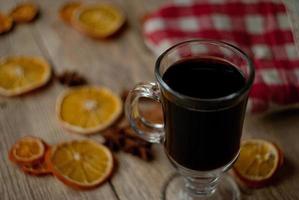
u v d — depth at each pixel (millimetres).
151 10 694
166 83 417
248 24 625
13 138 537
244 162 499
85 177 492
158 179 497
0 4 712
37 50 643
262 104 530
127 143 523
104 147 519
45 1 718
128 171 504
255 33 616
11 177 498
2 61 614
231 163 441
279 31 605
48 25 682
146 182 495
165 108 414
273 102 534
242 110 406
